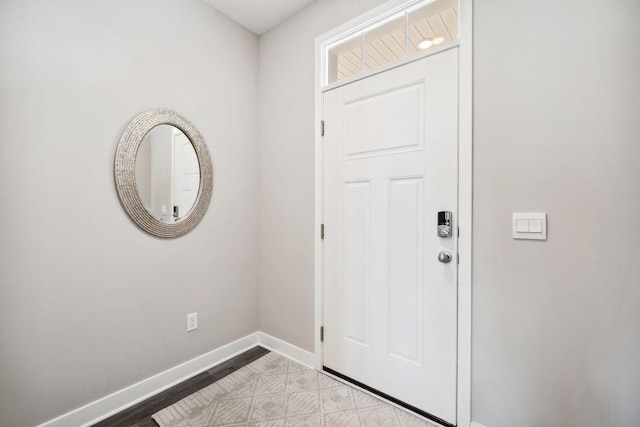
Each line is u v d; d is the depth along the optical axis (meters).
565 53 1.18
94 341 1.54
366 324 1.79
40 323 1.37
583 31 1.15
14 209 1.30
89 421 1.51
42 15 1.36
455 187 1.45
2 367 1.28
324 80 2.00
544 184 1.23
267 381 1.88
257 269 2.40
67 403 1.45
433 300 1.53
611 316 1.11
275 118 2.28
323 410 1.60
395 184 1.66
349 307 1.87
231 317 2.22
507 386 1.32
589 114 1.14
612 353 1.11
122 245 1.64
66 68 1.43
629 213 1.07
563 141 1.19
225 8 2.08
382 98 1.70
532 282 1.26
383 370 1.71
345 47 2.00
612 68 1.10
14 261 1.30
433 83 1.52
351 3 1.83
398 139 1.64
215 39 2.09
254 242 2.38
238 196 2.26
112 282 1.60
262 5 2.05
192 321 1.97
